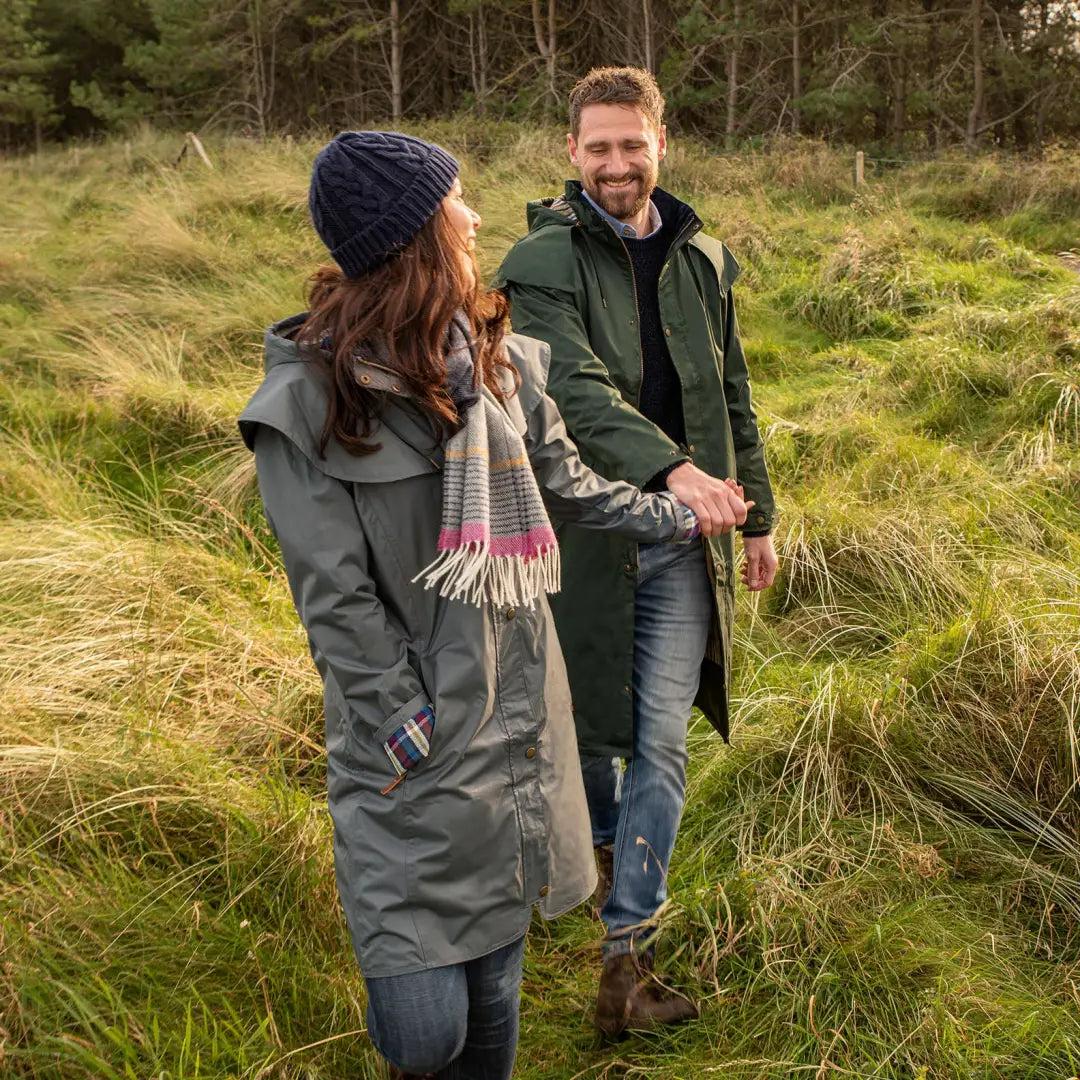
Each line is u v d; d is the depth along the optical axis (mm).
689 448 2174
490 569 1465
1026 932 2219
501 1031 1639
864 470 4391
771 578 2420
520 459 1497
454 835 1470
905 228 8844
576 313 2066
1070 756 2492
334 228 1433
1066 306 6094
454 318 1486
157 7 25156
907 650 3061
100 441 5078
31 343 6586
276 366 1473
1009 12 22578
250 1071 1783
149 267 8125
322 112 27078
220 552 3965
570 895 1604
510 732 1530
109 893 2115
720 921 2195
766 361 6625
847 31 20516
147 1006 1871
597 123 2053
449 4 22016
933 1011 1975
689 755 2846
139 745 2504
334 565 1423
